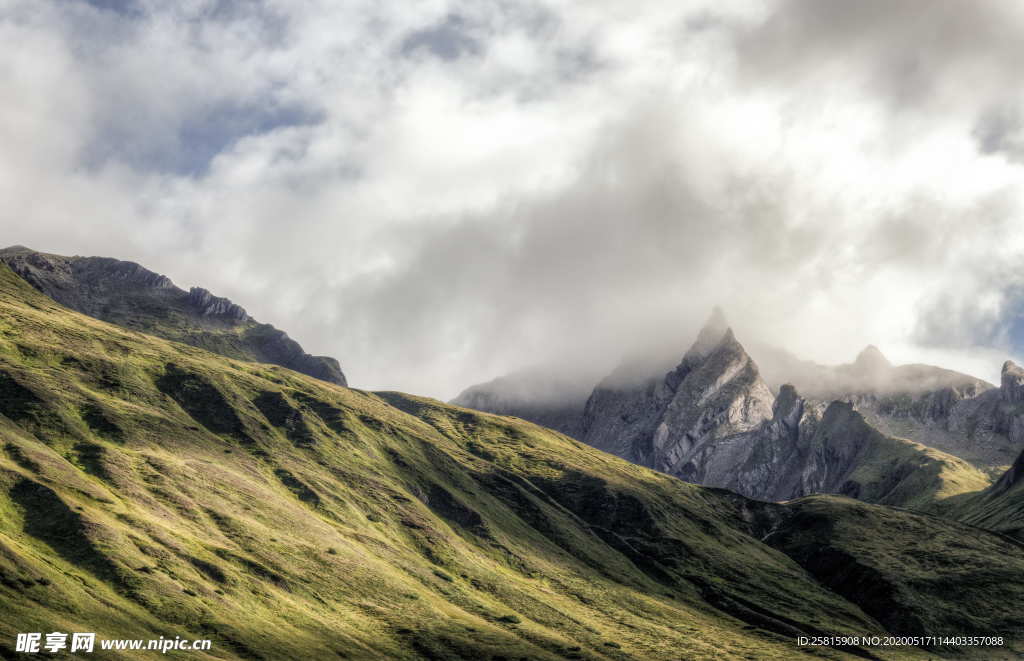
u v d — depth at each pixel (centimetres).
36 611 11869
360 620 17025
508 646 17412
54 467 18288
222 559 17150
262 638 14138
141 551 15650
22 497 16138
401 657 15575
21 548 14138
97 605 12962
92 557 14612
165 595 14250
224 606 14838
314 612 16500
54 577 13325
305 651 14288
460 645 16825
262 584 16700
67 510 15912
